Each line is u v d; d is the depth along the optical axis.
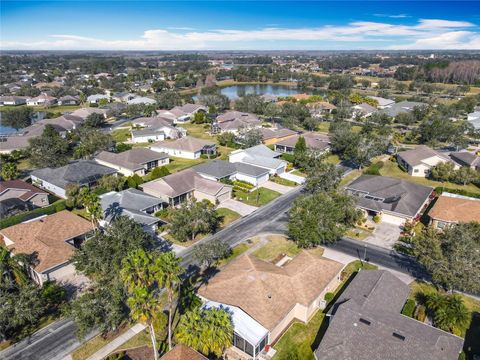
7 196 61.34
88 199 47.75
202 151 96.12
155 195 65.00
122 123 135.12
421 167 79.44
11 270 39.12
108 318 32.56
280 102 160.25
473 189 72.06
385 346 29.70
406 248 50.56
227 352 33.59
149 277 29.30
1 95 193.38
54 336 35.50
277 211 63.03
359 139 86.12
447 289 41.66
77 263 39.62
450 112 131.25
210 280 40.31
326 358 29.75
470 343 34.09
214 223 56.06
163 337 34.94
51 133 98.62
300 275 39.44
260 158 82.62
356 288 38.00
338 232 47.94
